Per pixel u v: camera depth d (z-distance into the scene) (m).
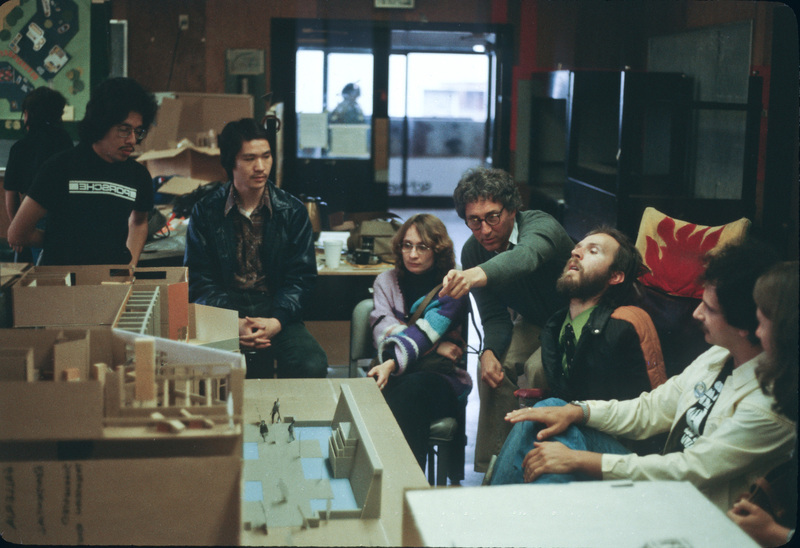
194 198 4.22
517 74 7.39
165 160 4.96
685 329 2.35
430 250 2.60
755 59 4.06
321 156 7.62
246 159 2.78
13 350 1.30
